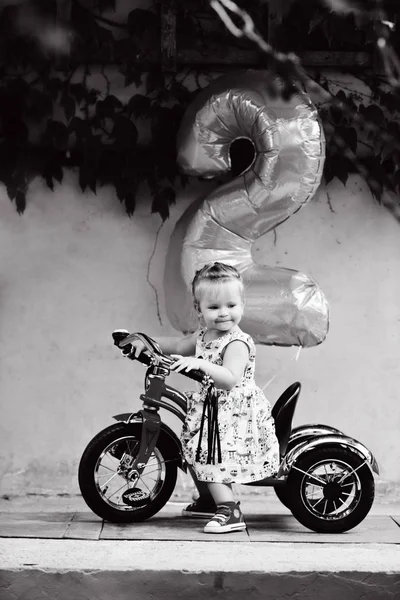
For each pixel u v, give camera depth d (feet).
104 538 13.75
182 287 17.61
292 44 18.53
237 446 14.48
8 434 18.84
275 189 17.16
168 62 18.56
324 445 14.82
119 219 19.11
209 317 14.93
